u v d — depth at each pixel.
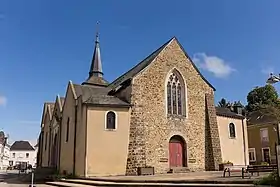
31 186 16.67
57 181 22.89
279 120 28.53
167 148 24.44
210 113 27.22
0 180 28.09
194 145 25.84
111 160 22.17
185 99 26.42
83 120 22.55
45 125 38.19
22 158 84.94
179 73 26.72
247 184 13.16
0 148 70.75
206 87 28.03
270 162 36.66
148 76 24.97
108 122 22.80
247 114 45.72
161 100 25.12
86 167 21.47
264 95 53.72
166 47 26.66
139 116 23.66
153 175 21.45
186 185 14.09
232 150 28.77
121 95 25.39
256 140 40.69
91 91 26.44
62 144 27.09
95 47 42.19
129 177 19.70
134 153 22.77
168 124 25.00
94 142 22.06
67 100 27.36
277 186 11.98
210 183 14.34
